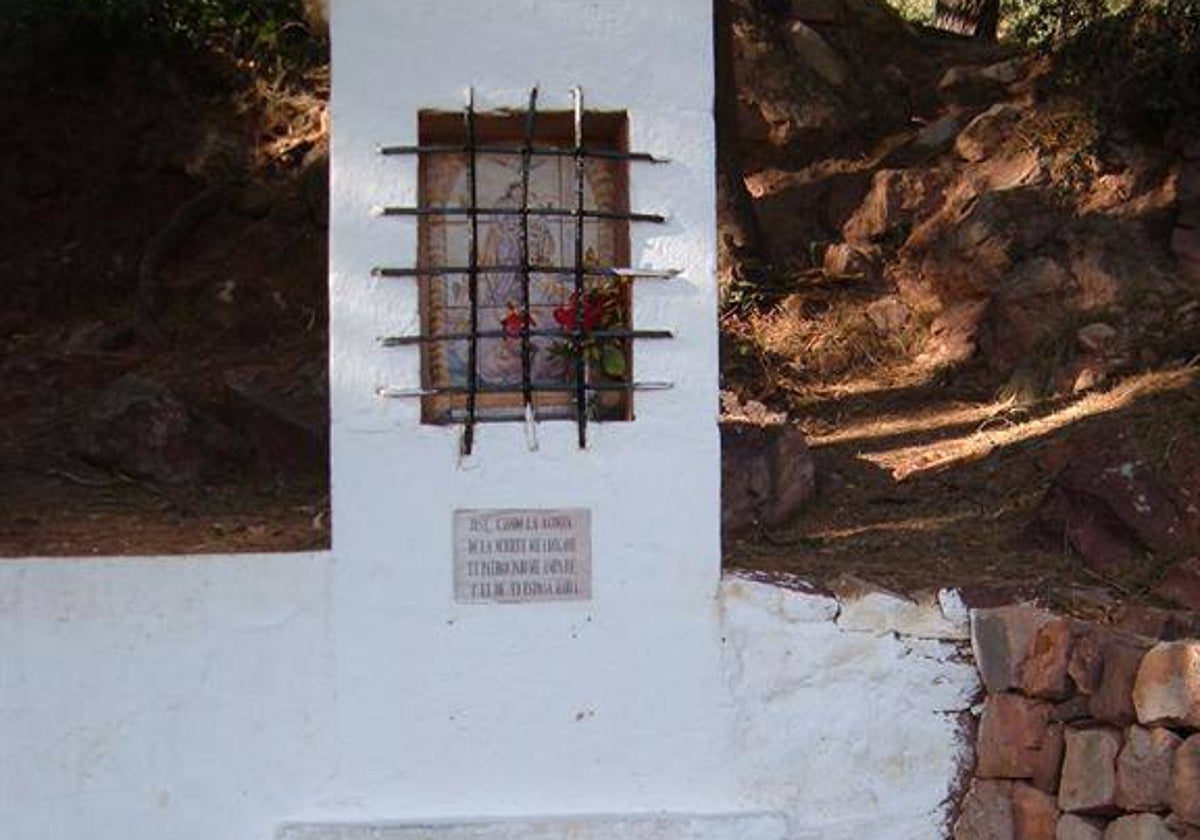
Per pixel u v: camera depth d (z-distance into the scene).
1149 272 9.35
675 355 5.57
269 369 9.05
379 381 5.46
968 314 9.73
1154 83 10.19
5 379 9.34
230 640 5.45
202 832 5.43
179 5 11.59
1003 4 14.30
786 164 11.91
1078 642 5.22
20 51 11.21
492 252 5.66
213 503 7.50
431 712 5.48
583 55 5.55
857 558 6.51
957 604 5.66
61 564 5.43
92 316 10.30
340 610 5.46
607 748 5.53
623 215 5.54
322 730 5.46
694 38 5.58
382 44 5.48
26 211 10.83
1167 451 7.24
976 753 5.59
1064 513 6.69
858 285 10.48
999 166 10.70
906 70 12.65
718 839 5.44
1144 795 4.86
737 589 5.57
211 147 11.05
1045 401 8.77
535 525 5.52
